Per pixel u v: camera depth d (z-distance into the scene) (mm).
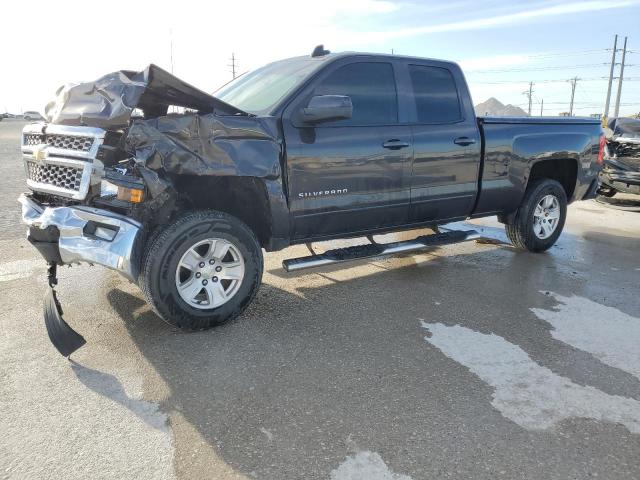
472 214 5465
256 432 2666
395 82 4660
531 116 5855
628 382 3203
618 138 9594
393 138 4547
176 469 2396
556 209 6148
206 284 3781
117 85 3439
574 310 4379
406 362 3422
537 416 2828
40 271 5188
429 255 6094
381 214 4648
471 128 5141
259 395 3006
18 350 3521
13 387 3064
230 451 2520
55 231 3426
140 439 2607
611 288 4965
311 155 4098
